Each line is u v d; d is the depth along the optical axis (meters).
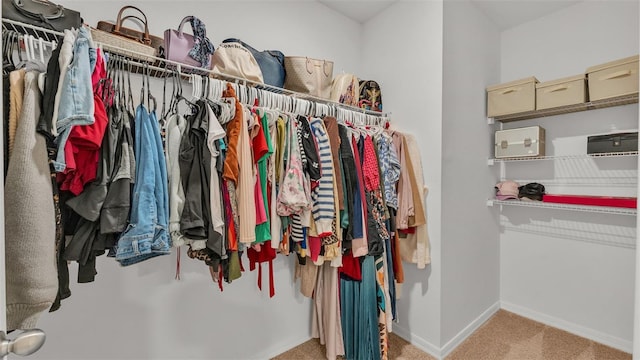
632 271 1.83
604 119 1.91
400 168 1.80
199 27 1.31
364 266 1.65
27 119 0.67
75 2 1.21
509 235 2.38
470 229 2.07
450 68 1.85
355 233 1.49
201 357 1.55
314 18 2.08
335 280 1.72
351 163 1.51
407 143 1.91
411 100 1.98
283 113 1.38
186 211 0.99
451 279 1.89
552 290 2.15
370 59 2.30
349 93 1.89
